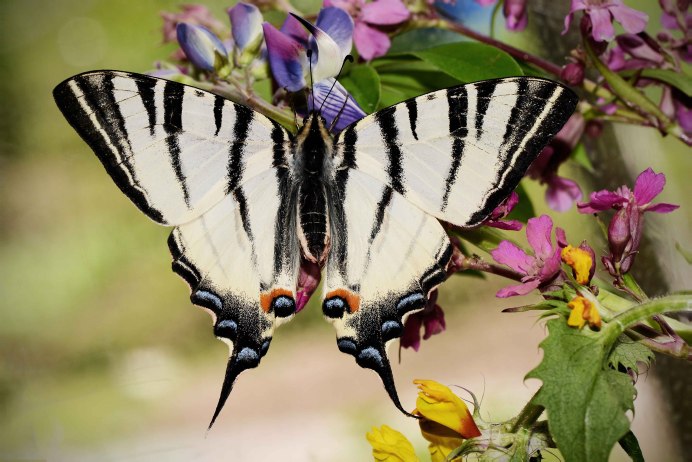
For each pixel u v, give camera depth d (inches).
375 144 24.0
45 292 59.2
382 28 24.5
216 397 52.6
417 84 24.6
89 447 38.0
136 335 56.5
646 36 24.6
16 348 55.2
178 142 23.9
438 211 23.7
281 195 24.2
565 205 25.2
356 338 23.9
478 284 55.1
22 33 64.9
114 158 23.7
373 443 23.3
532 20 25.2
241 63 24.2
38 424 39.5
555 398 22.5
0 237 61.9
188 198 24.0
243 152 24.1
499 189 23.5
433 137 23.7
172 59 25.0
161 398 49.9
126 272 59.8
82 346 55.8
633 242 23.3
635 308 22.7
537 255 23.3
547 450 22.9
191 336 56.5
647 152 25.1
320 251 24.1
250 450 48.4
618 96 24.5
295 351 57.0
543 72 24.7
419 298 23.8
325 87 24.1
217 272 24.1
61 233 60.8
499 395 46.9
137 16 62.6
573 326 22.6
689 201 25.6
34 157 65.3
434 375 52.4
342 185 24.1
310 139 24.1
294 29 24.3
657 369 25.2
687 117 24.9
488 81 23.5
